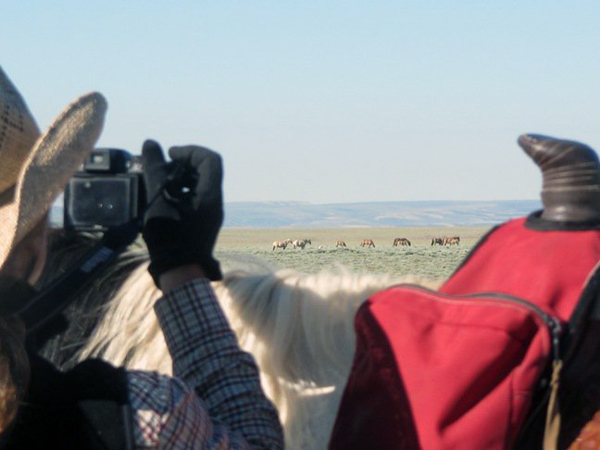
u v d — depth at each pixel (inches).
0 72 72.1
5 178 69.3
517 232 86.1
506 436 74.3
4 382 62.3
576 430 73.7
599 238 81.0
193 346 79.7
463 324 78.3
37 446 66.2
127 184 83.5
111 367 68.8
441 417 75.2
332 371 106.4
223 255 120.7
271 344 107.3
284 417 105.8
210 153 82.0
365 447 80.0
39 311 73.2
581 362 74.9
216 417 77.3
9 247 64.6
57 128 66.7
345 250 3016.7
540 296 78.4
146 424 66.4
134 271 111.2
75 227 84.0
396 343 80.7
